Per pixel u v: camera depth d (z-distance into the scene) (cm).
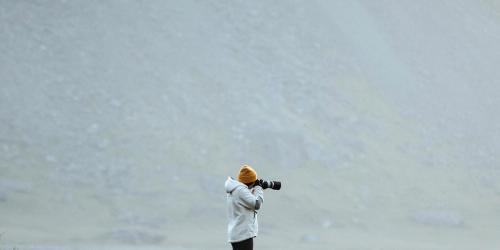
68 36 9188
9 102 7475
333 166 7388
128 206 5916
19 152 6625
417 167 7888
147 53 9206
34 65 8375
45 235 4400
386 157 7981
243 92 8806
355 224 5878
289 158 7262
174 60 9181
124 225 5247
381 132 8525
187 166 6981
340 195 6712
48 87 8031
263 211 5972
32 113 7431
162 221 5469
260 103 8619
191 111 8169
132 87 8444
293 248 4297
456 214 6353
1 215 5022
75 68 8569
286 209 6094
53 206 5572
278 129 7762
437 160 8062
